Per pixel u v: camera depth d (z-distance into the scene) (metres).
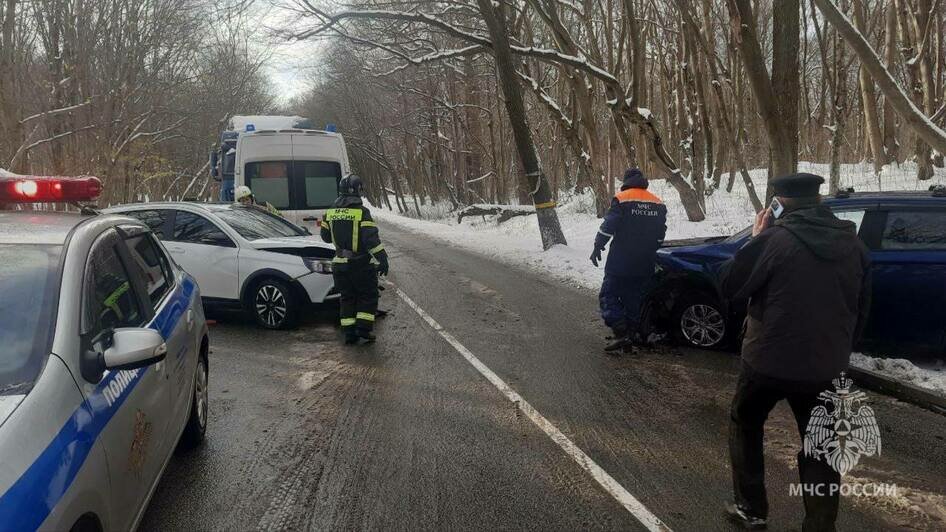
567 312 8.71
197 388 4.47
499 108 31.25
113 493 2.50
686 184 16.55
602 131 29.69
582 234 17.70
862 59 7.25
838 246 2.98
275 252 7.94
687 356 6.63
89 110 18.20
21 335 2.57
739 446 3.43
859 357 5.95
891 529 3.44
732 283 3.24
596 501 3.75
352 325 7.18
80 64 17.98
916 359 6.07
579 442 4.56
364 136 45.66
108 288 3.20
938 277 5.62
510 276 11.80
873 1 25.25
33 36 18.28
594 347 7.00
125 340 2.68
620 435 4.68
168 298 4.12
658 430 4.76
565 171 32.47
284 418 5.04
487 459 4.31
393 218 35.62
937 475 4.03
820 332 2.95
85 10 17.91
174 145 31.72
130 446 2.74
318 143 11.72
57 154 17.80
